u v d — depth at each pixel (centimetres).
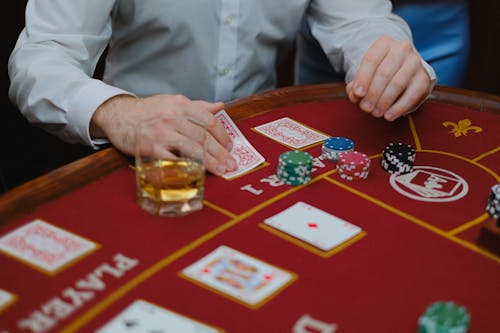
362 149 197
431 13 344
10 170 291
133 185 167
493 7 371
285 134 203
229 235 148
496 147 202
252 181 172
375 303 129
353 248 146
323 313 125
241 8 250
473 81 392
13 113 288
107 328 118
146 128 166
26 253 137
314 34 283
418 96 207
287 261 140
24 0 275
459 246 149
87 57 223
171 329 119
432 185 177
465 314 121
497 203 160
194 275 133
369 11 268
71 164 170
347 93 217
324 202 164
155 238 145
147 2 241
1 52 278
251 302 127
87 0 218
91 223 149
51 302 124
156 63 260
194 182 154
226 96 266
